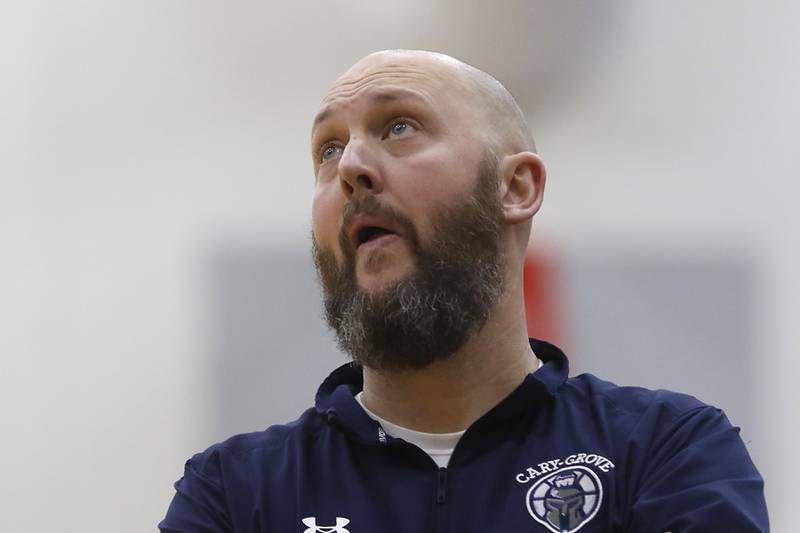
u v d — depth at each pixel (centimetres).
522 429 513
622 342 1041
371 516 491
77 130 1107
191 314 1048
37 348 1039
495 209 523
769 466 991
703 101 1124
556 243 1087
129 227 1083
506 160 539
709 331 1037
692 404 508
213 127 1123
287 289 1047
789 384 1015
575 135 1138
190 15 1135
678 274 1063
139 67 1129
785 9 1121
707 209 1089
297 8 1145
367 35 1152
